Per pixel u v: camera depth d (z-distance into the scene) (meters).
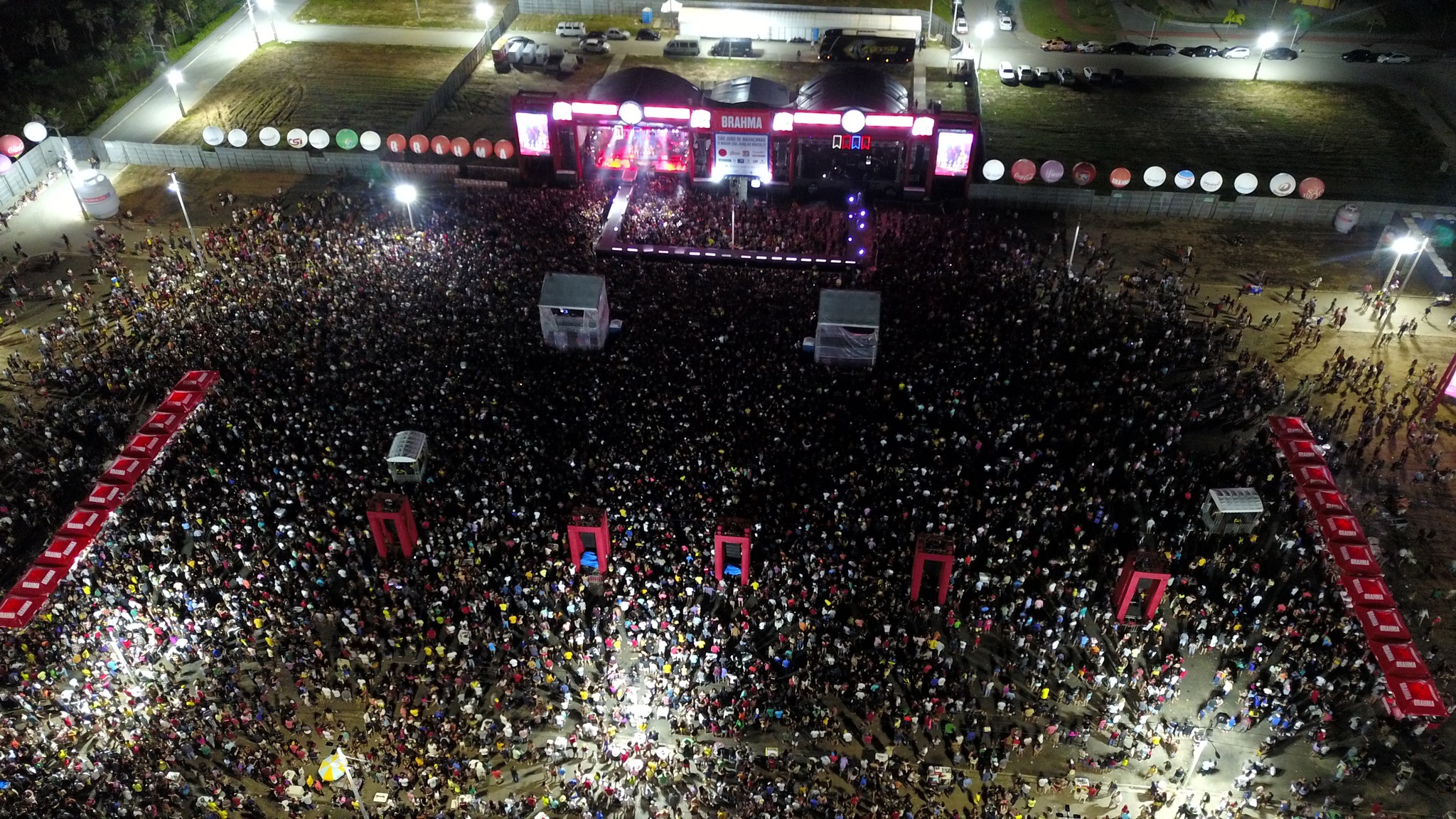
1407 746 44.25
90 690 45.06
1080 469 55.56
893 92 85.62
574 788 42.34
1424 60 103.38
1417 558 52.75
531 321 65.75
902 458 55.94
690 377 61.22
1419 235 74.44
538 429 57.34
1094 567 51.28
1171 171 86.31
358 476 54.09
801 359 63.16
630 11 112.25
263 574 49.66
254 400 58.59
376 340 63.41
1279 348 66.50
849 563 50.03
